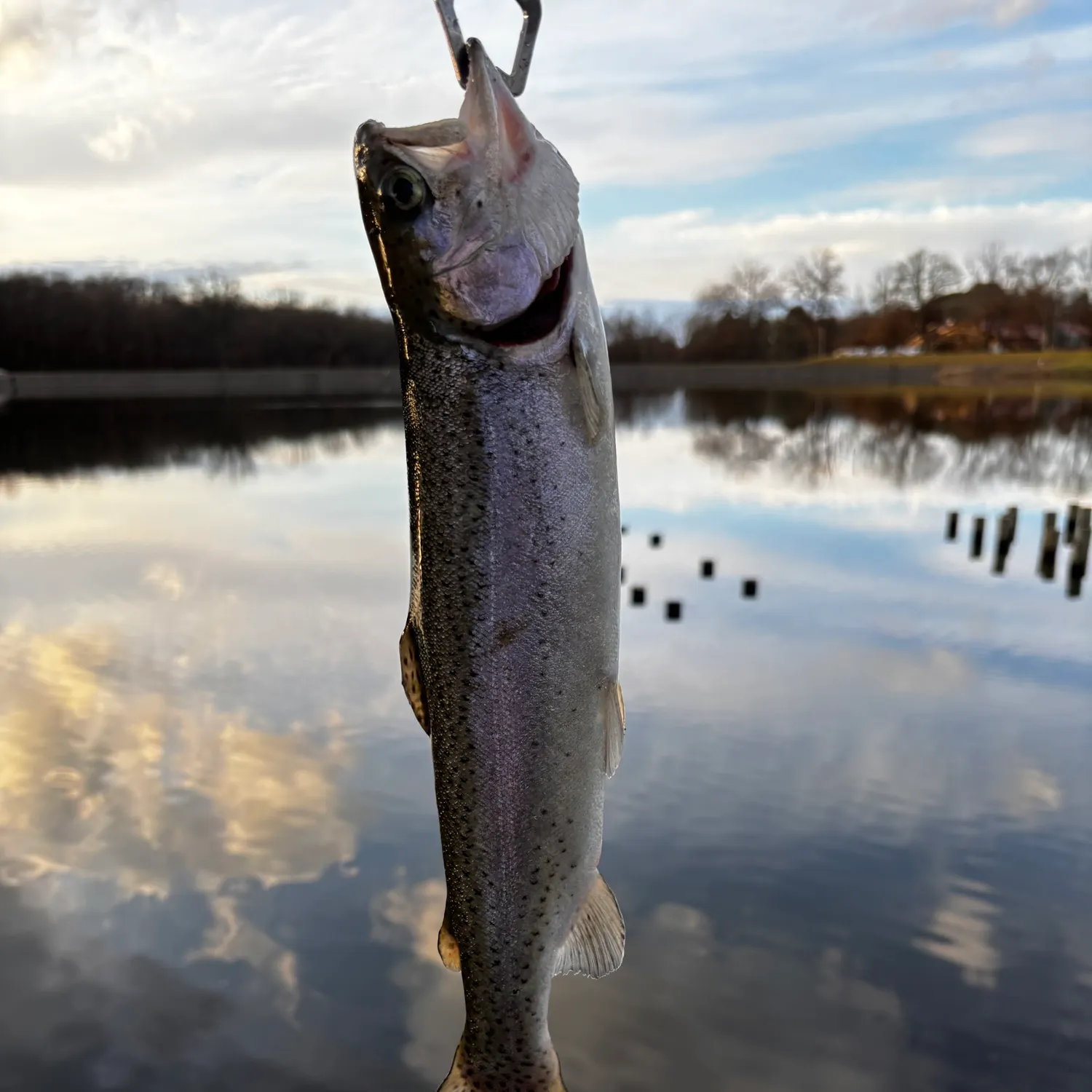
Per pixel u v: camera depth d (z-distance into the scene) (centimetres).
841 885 744
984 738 1013
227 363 11712
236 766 952
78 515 2612
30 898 736
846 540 2136
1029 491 2922
